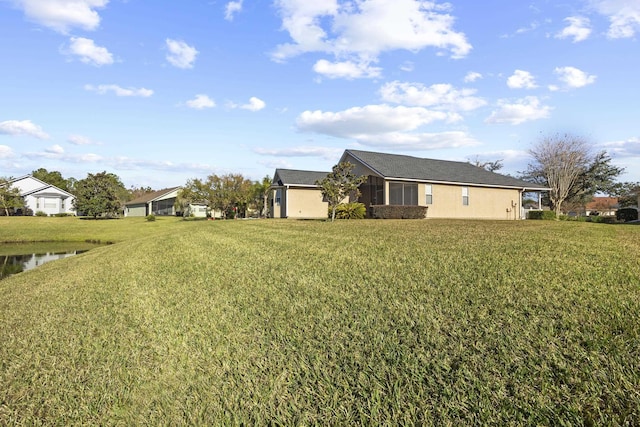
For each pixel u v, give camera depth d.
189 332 4.12
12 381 3.30
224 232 14.79
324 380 2.90
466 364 2.87
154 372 3.31
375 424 2.36
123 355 3.69
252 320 4.26
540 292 4.23
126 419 2.68
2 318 5.46
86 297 6.26
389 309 4.12
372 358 3.12
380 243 8.59
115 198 41.72
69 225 32.81
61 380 3.26
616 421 2.14
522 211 26.56
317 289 5.14
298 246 9.05
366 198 24.83
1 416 2.79
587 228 11.79
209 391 2.94
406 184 22.25
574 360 2.76
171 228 26.31
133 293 6.21
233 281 6.14
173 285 6.45
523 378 2.62
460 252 6.86
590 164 37.44
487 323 3.51
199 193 38.03
